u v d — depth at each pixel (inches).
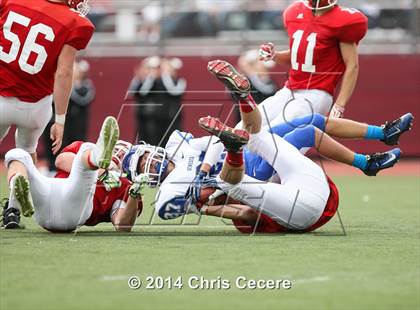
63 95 764.6
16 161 726.5
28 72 757.9
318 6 918.4
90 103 1781.5
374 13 1980.8
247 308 500.4
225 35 2016.5
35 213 757.9
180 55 1972.2
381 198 1230.9
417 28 1962.4
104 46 1988.2
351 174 1728.6
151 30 2022.6
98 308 492.4
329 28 916.0
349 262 631.8
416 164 1895.9
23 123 781.9
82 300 509.7
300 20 935.0
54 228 764.6
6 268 596.4
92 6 2031.3
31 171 732.7
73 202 746.8
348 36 914.1
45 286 544.1
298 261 633.0
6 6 758.5
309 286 553.6
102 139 706.8
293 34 937.5
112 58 1980.8
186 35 2017.7
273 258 643.5
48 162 1626.5
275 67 1839.3
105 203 773.3
